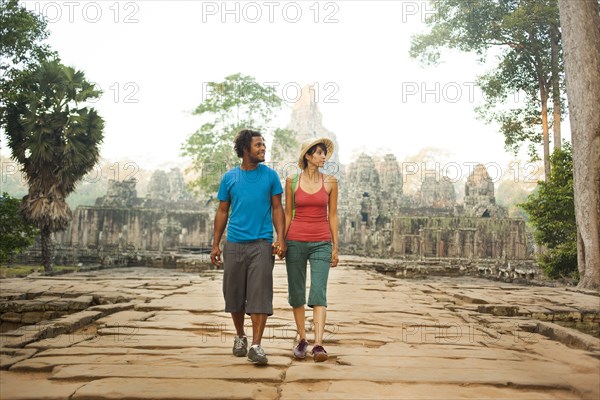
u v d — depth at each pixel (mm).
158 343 5094
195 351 4742
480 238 40531
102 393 3305
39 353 4562
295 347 4500
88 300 9703
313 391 3557
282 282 13742
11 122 23375
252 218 4273
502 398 3498
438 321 7301
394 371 4098
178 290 11312
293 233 4441
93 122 24312
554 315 9555
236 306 4371
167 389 3434
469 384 3789
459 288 13555
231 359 4395
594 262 14273
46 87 23688
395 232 41688
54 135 23875
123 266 33219
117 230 44688
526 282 23844
